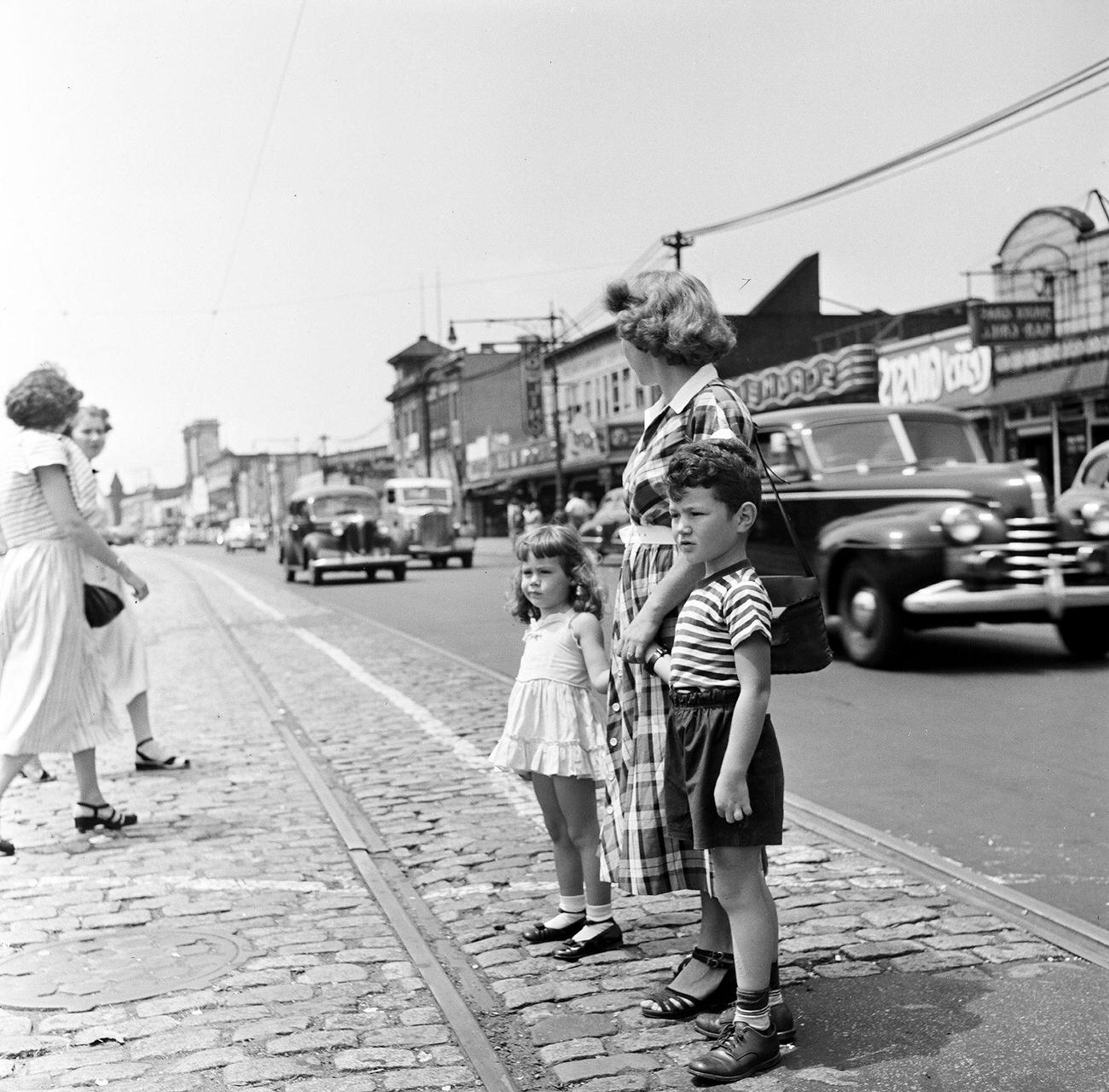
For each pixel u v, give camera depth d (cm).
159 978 374
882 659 972
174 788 644
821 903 423
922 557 939
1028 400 2430
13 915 438
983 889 434
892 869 458
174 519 17750
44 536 544
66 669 542
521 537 403
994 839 499
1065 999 336
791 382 3241
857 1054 309
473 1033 327
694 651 305
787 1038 318
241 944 402
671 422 331
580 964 377
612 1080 300
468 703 894
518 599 410
